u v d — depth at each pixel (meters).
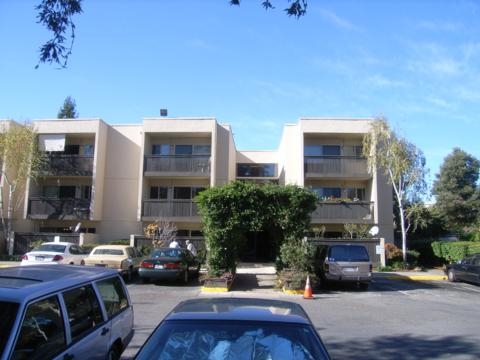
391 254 27.94
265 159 37.84
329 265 18.41
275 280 18.77
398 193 29.12
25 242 29.48
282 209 17.78
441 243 29.14
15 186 31.28
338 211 30.88
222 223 17.70
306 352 3.52
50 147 32.34
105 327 5.55
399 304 14.79
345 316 12.30
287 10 6.86
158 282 19.98
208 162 32.12
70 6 6.73
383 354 8.41
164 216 31.55
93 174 32.09
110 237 32.81
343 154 32.91
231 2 6.88
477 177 48.88
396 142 28.75
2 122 31.31
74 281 5.14
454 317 12.45
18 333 3.81
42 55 6.84
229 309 4.09
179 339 3.63
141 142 33.62
